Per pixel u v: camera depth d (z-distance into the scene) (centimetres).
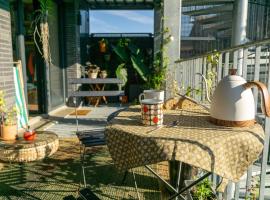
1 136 320
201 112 200
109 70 945
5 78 443
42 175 314
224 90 151
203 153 127
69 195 251
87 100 898
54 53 736
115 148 154
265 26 796
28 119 571
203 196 222
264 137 146
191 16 844
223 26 788
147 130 151
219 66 255
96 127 558
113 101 950
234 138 135
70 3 805
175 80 418
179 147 128
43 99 666
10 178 306
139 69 866
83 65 912
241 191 252
